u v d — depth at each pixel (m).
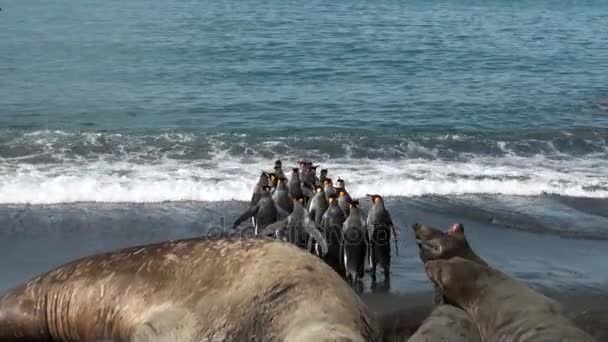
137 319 7.64
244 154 24.16
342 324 6.65
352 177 21.48
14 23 60.78
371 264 14.36
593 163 24.39
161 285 7.73
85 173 20.95
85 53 46.72
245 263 7.53
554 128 29.62
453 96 37.09
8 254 14.77
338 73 43.03
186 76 40.44
